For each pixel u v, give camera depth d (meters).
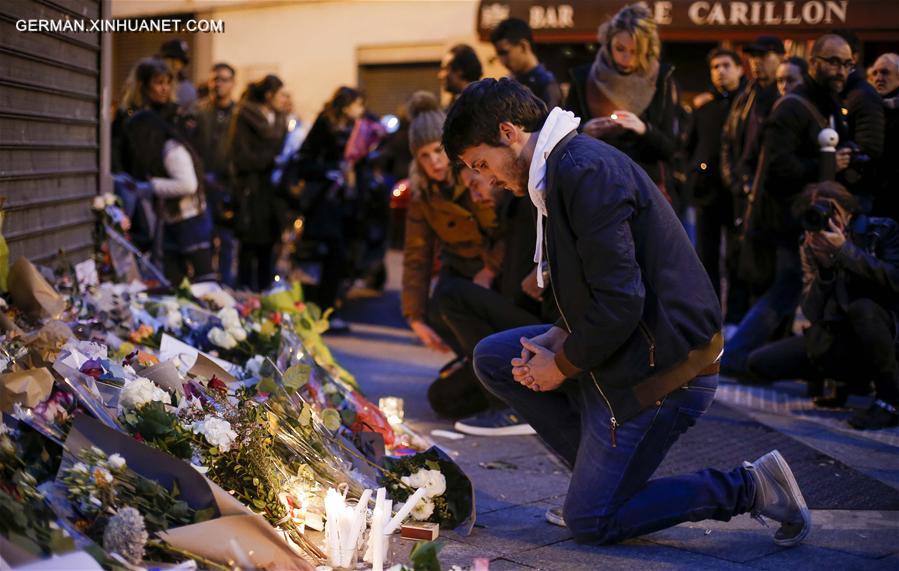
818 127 6.65
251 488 3.44
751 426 5.68
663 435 3.53
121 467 3.00
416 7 16.27
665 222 3.45
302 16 17.45
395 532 3.75
